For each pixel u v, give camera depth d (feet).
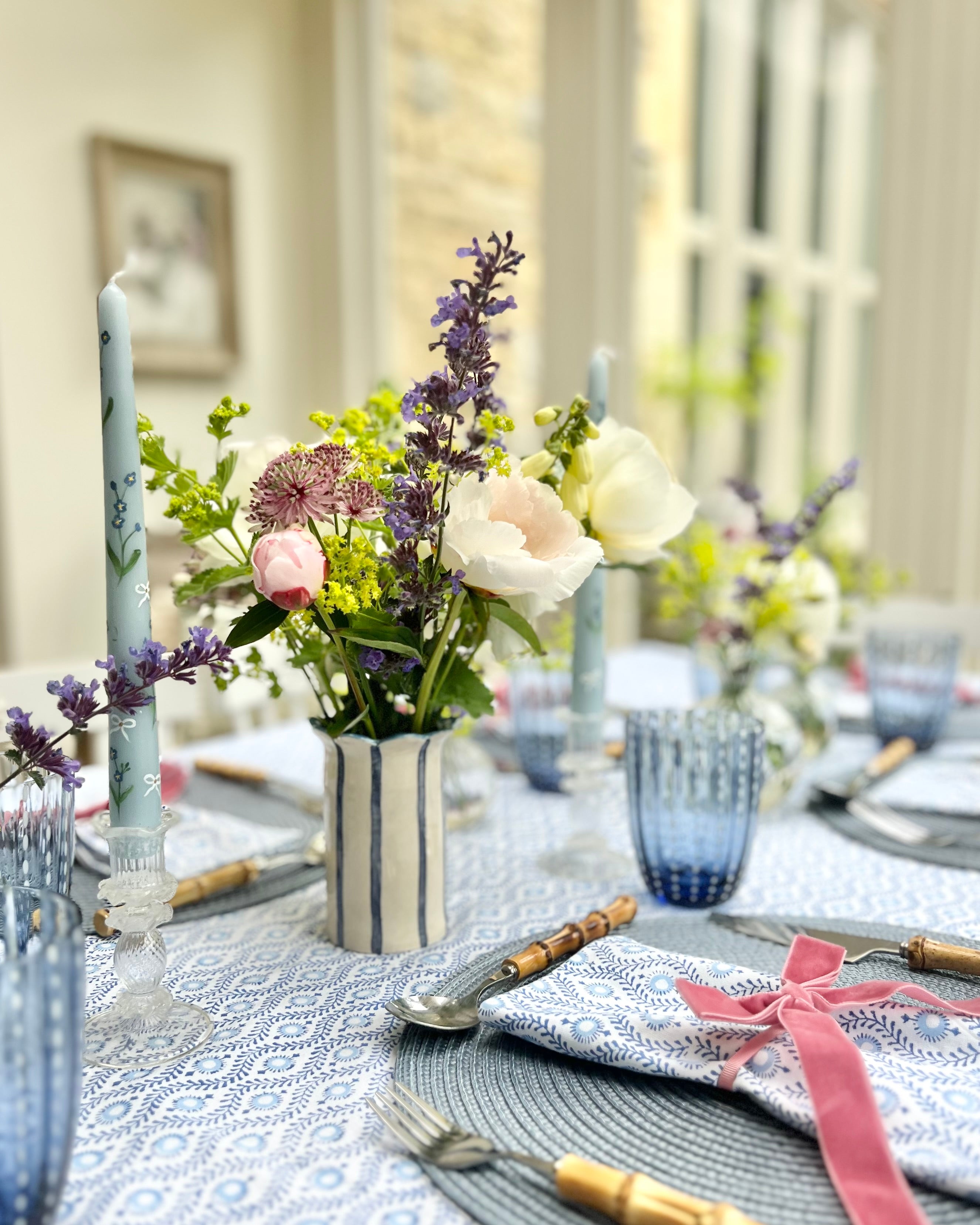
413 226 9.80
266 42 8.73
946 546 6.75
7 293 7.22
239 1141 1.61
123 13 7.67
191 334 8.32
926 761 3.79
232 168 8.47
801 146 13.57
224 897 2.62
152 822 1.89
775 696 3.73
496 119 10.53
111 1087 1.76
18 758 1.90
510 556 1.94
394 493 1.96
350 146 9.12
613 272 8.31
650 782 2.51
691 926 2.39
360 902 2.30
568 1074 1.76
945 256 6.56
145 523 1.86
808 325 14.02
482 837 3.15
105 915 2.02
